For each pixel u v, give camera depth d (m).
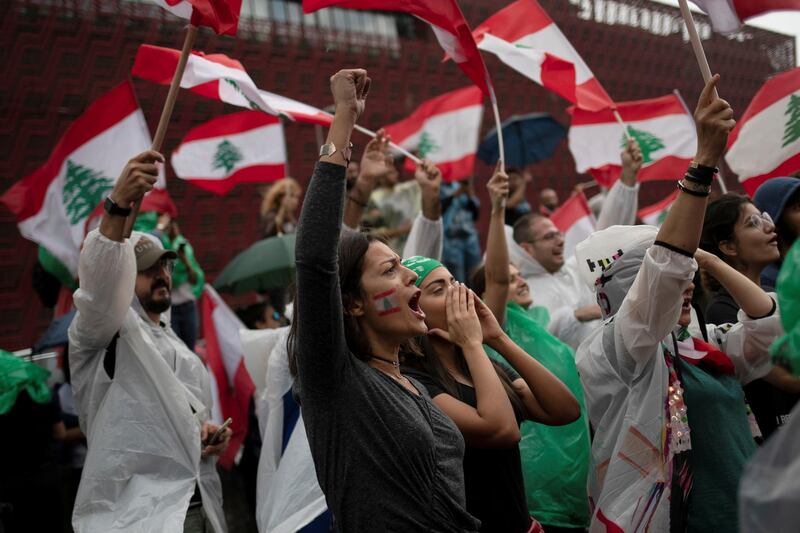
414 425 2.32
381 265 2.51
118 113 4.39
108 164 4.35
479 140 11.24
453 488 2.36
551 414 3.07
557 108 12.16
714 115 2.52
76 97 8.60
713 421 2.96
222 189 6.42
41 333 8.23
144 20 9.02
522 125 9.18
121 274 3.24
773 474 1.68
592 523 2.97
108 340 3.43
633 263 3.07
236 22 3.20
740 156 4.48
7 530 4.06
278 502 3.47
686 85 12.69
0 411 4.19
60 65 8.54
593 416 3.17
